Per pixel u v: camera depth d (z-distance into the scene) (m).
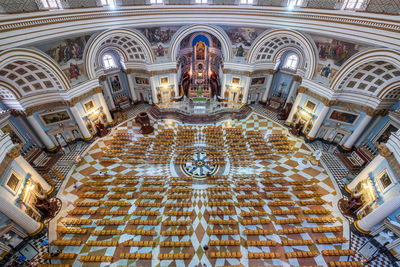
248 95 30.62
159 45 26.06
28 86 18.20
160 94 30.34
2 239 13.04
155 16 22.53
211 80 37.81
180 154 22.41
